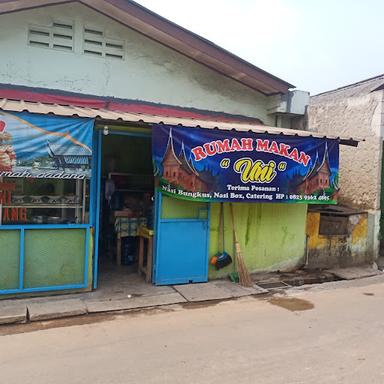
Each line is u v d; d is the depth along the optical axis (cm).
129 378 358
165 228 651
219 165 621
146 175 861
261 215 744
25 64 703
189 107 812
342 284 709
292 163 671
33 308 530
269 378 357
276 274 758
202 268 682
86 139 552
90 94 743
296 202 678
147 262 682
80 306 545
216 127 621
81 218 606
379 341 444
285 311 552
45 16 713
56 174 540
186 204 664
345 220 839
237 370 372
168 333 467
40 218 584
